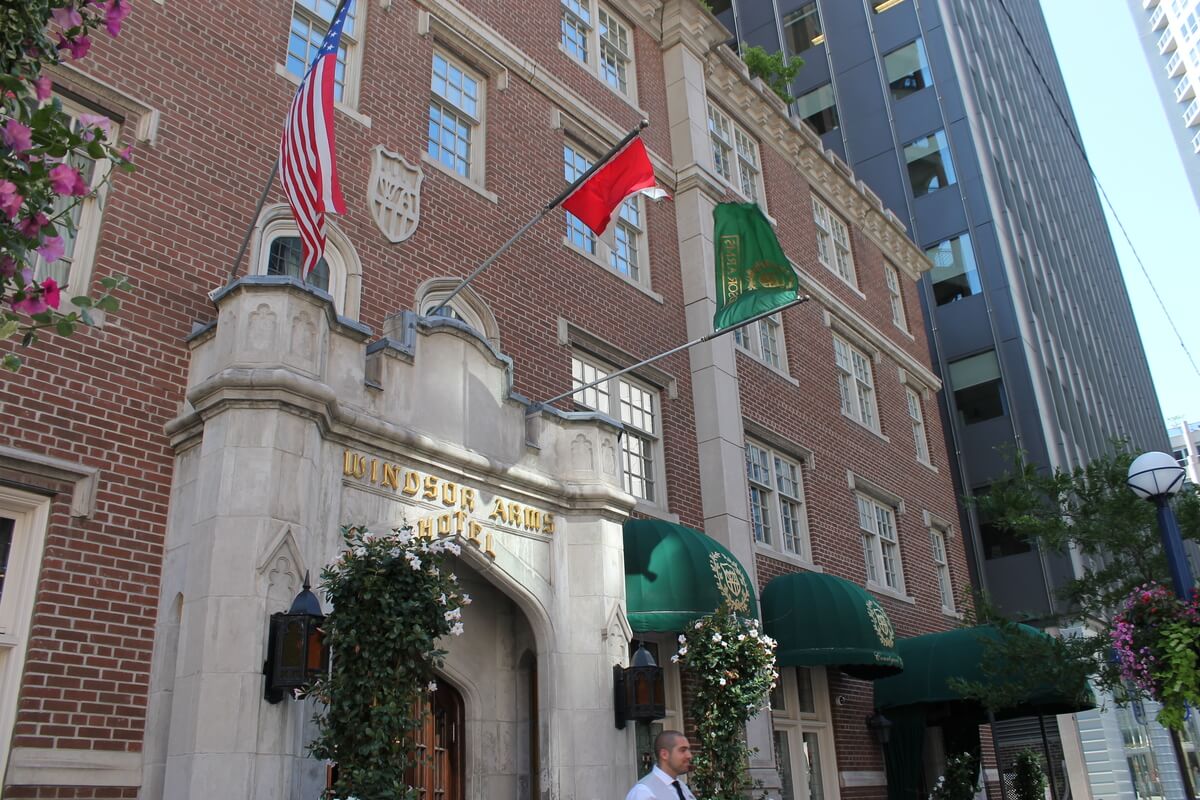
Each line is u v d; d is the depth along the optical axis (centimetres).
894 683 1780
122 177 928
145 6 1009
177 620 793
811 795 1631
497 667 1065
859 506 2150
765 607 1546
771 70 2650
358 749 701
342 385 853
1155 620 940
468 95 1428
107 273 888
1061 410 3616
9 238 429
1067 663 1374
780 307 1348
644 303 1631
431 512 905
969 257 3453
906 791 1819
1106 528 1390
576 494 1050
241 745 666
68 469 801
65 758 735
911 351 2678
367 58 1251
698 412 1664
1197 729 3356
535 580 993
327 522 798
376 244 1165
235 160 1041
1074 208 6956
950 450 3288
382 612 730
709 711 1138
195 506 785
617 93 1755
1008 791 2216
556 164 1528
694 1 1973
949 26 3791
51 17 493
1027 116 5644
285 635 694
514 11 1557
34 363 811
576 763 952
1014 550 3073
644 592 1184
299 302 806
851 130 3847
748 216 1416
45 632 755
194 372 884
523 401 1042
